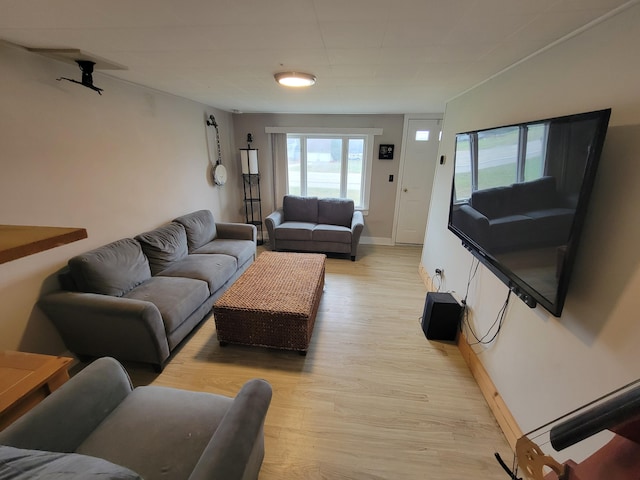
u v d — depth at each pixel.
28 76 1.71
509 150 1.53
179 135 3.25
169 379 1.92
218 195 4.25
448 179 2.88
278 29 1.29
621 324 0.96
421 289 3.28
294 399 1.78
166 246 2.68
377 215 4.73
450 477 1.36
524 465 0.77
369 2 1.03
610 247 1.03
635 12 0.96
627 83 0.99
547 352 1.31
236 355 2.16
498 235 1.65
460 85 2.31
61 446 1.01
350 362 2.10
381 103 3.31
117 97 2.37
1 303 1.65
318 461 1.42
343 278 3.52
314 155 4.66
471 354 2.06
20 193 1.71
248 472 0.98
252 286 2.39
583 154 1.03
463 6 1.05
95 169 2.21
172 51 1.60
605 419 0.54
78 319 1.83
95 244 2.25
